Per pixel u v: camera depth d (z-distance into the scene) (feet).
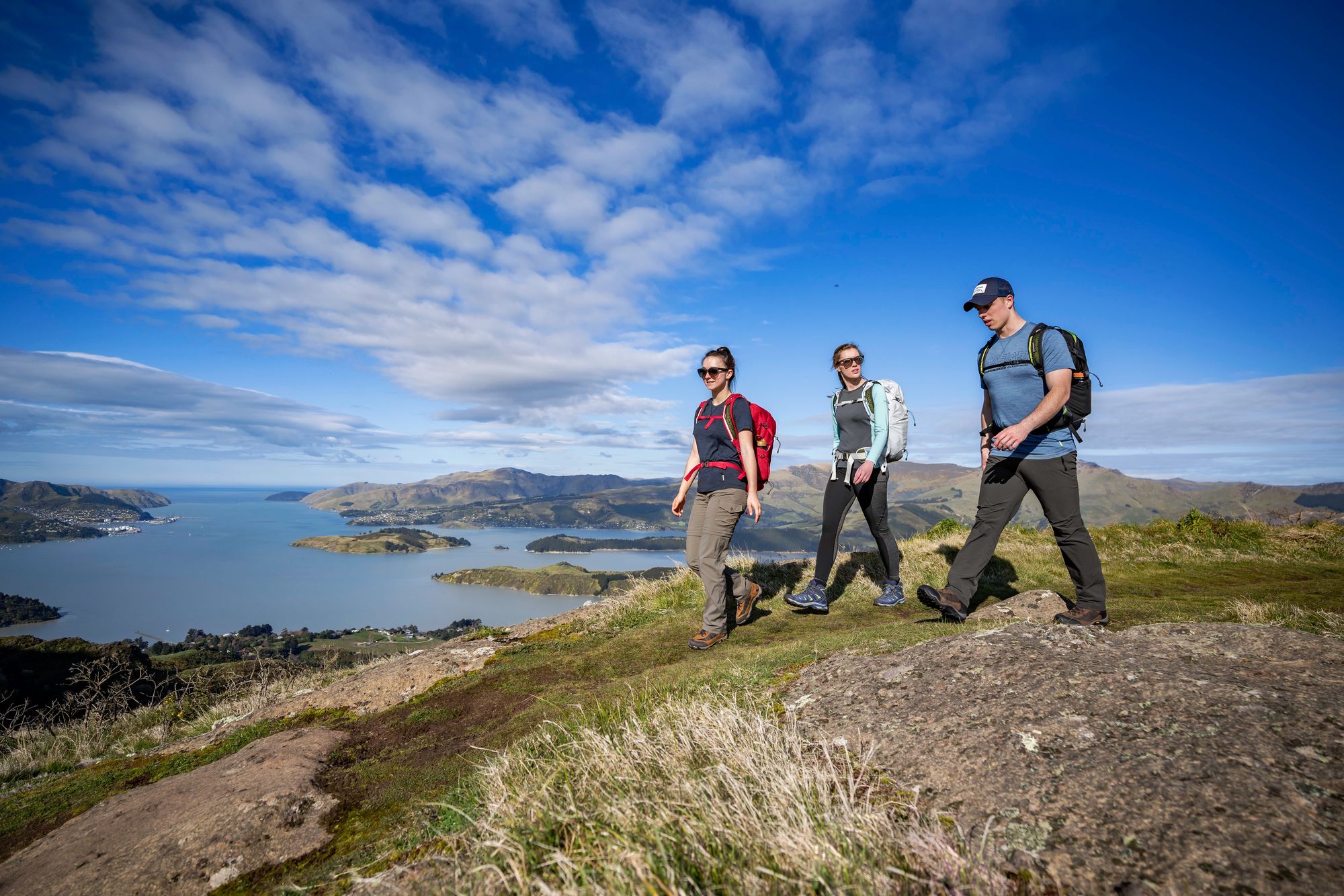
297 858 8.41
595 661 17.22
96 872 8.08
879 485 19.84
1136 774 5.39
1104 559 31.60
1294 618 14.43
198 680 25.98
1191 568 28.19
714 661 14.15
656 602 23.81
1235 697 6.29
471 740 12.42
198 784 10.48
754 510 16.74
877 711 8.11
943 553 28.43
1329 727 5.40
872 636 13.73
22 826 11.18
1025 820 5.22
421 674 17.60
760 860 5.12
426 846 7.47
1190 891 4.05
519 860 5.77
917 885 4.66
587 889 5.03
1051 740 6.30
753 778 6.58
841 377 19.86
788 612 20.88
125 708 25.05
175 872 8.00
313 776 10.73
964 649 9.18
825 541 19.57
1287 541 33.12
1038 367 13.46
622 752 8.04
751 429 16.98
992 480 14.74
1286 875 3.94
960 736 6.86
